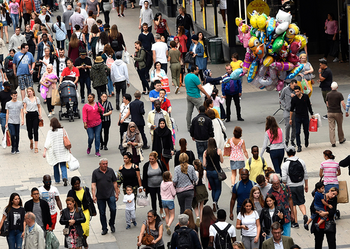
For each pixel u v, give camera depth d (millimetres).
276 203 30469
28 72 60844
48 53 61469
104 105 48344
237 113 54156
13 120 48812
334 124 46531
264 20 50375
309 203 37625
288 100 46406
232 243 28781
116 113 58281
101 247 33719
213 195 36844
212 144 36188
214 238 28719
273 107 57719
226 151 39094
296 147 47219
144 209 39062
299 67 51812
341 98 46094
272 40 50812
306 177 34125
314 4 78562
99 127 47500
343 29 72500
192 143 49312
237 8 74250
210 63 76750
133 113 46938
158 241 30609
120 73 57562
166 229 35125
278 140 38969
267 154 46000
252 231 29922
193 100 50156
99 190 34844
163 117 44250
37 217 31844
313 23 79188
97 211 38969
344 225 34812
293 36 50531
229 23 75000
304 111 45594
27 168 46281
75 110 57000
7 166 46781
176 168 34625
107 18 90688
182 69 67125
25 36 73562
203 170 35188
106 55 62219
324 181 35000
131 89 65750
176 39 69875
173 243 28531
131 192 35812
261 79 52938
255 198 31078
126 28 92625
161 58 62781
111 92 62219
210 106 43562
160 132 40781
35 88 67500
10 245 31531
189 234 28266
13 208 31562
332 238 31391
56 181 42688
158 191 36031
